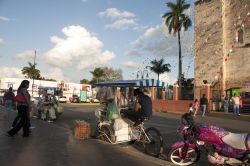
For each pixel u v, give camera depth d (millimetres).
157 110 33656
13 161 7598
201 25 44094
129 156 8719
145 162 8070
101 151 9234
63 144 10086
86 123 11484
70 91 68125
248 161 6602
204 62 43406
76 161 7863
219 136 6918
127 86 12406
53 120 18531
